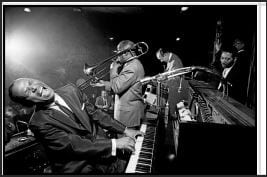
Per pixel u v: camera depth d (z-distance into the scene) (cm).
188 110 212
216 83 200
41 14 243
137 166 110
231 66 165
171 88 242
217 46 209
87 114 145
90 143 114
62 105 131
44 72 248
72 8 277
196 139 84
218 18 206
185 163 85
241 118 105
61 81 266
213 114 137
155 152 125
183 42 273
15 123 158
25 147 136
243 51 151
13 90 112
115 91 204
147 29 304
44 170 149
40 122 114
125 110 206
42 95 118
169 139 174
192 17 250
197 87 199
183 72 192
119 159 123
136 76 199
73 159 114
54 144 113
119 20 311
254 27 139
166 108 230
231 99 152
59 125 118
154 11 281
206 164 84
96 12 303
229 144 83
